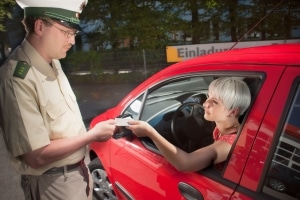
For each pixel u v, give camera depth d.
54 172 1.56
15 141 1.34
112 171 2.30
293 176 1.18
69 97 1.56
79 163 1.68
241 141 1.31
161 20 9.77
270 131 1.21
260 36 9.30
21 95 1.32
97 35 10.60
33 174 1.54
